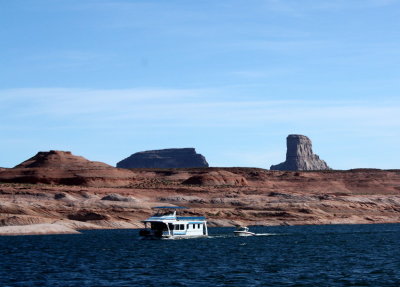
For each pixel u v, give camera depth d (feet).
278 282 218.38
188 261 285.64
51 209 620.49
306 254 325.42
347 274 241.14
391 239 444.55
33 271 248.11
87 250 341.62
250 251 341.00
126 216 639.76
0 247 361.30
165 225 411.95
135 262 280.92
